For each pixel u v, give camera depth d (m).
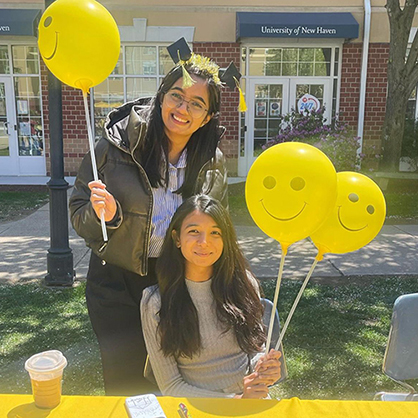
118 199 1.99
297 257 5.70
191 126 2.01
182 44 2.02
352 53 10.66
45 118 10.98
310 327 3.78
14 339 3.54
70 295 4.38
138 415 1.36
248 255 5.79
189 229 1.79
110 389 2.23
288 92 10.99
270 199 1.40
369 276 5.02
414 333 2.20
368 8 10.29
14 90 10.93
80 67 1.76
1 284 4.68
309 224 1.42
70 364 3.21
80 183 2.06
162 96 2.05
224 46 10.56
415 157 10.88
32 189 9.95
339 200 1.53
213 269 1.87
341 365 3.24
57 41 1.73
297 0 10.40
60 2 1.76
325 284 4.78
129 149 1.98
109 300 2.15
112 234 2.01
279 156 1.41
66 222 4.59
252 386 1.57
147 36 10.45
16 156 11.20
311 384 3.02
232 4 10.38
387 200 8.85
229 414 1.40
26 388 2.93
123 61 10.62
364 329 3.76
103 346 2.21
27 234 6.63
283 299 4.34
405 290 4.59
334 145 9.05
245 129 11.12
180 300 1.82
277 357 1.58
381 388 2.99
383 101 10.84
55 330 3.69
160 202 2.10
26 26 9.85
